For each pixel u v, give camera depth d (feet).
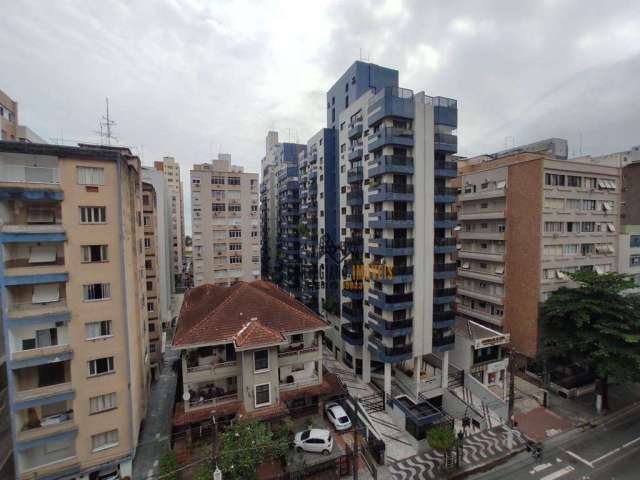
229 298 82.99
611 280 83.76
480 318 118.93
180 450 67.05
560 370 100.73
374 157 95.40
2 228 53.11
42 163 56.39
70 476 57.31
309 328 80.28
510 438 72.08
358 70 115.44
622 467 65.92
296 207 176.65
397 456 69.97
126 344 62.08
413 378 96.89
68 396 57.16
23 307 55.16
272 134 229.45
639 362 72.13
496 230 113.60
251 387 70.49
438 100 92.48
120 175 61.16
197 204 144.56
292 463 65.00
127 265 65.00
